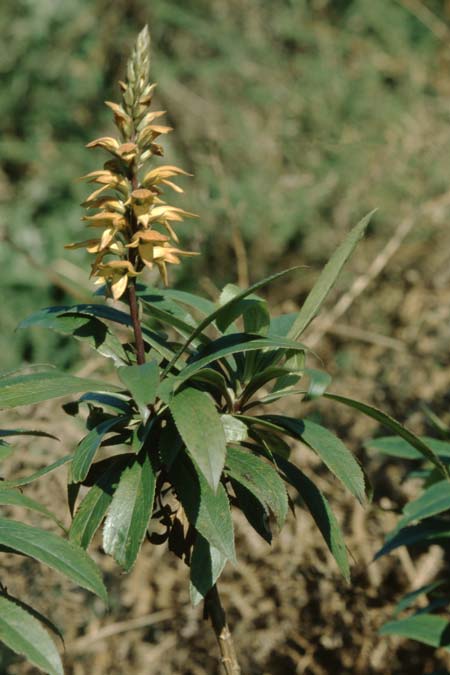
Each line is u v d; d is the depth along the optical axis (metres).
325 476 3.16
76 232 4.70
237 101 4.81
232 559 1.27
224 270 4.44
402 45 5.30
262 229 4.46
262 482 1.35
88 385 1.39
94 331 1.48
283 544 2.96
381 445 2.10
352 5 5.41
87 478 1.49
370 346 3.94
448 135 4.61
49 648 1.17
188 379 1.41
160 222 1.34
